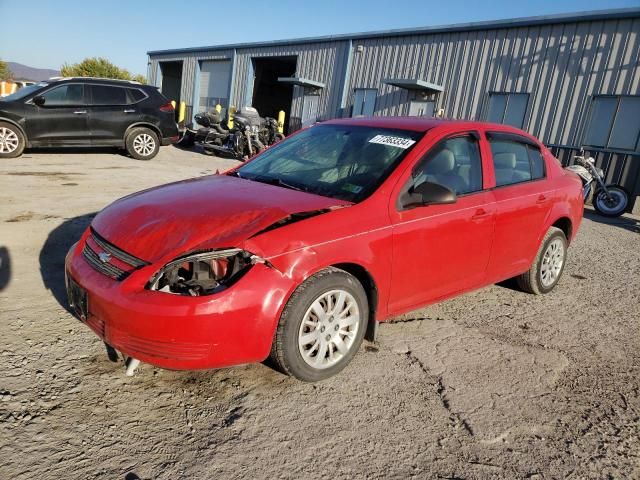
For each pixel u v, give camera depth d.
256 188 3.45
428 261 3.47
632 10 12.07
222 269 2.68
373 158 3.59
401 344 3.63
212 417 2.62
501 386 3.19
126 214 3.11
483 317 4.29
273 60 24.89
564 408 3.01
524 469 2.46
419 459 2.46
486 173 3.99
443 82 16.44
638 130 12.27
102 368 2.95
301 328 2.82
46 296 3.84
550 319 4.38
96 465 2.21
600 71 12.84
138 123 12.20
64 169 9.83
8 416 2.45
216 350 2.58
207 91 28.20
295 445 2.46
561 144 13.66
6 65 49.25
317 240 2.84
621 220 10.74
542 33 13.93
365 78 19.00
